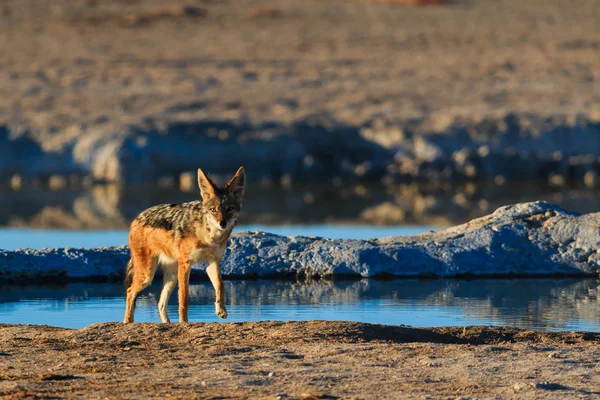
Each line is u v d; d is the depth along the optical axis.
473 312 49.03
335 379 29.95
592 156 155.12
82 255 62.38
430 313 48.72
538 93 197.50
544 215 66.06
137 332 37.50
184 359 33.09
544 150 156.62
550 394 28.00
